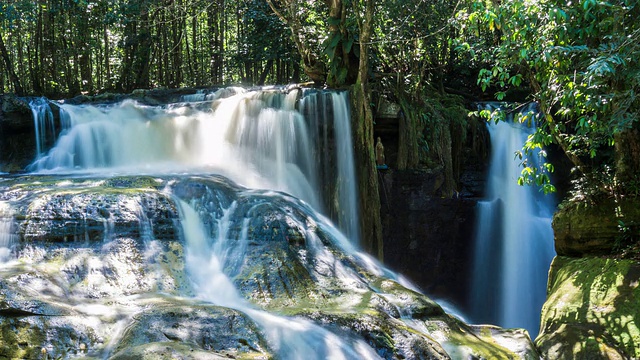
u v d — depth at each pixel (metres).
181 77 28.50
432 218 17.03
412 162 16.86
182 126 15.73
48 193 10.10
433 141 17.52
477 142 18.70
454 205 17.17
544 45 9.88
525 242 17.17
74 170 15.00
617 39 9.68
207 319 7.41
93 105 16.77
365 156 15.54
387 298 9.53
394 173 16.70
